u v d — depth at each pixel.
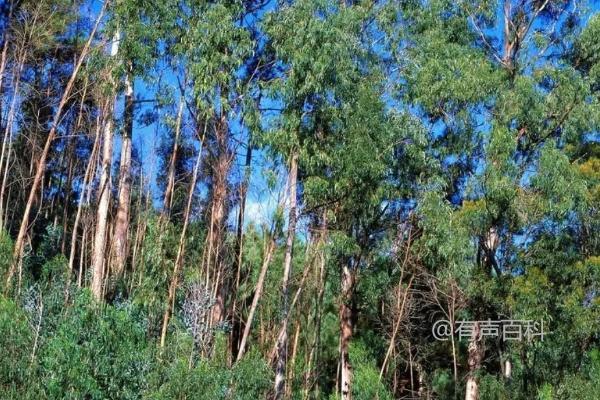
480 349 25.31
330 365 30.36
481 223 24.09
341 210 24.53
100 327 17.83
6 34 25.97
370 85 23.44
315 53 21.78
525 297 23.66
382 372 25.20
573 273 24.03
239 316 25.78
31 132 26.67
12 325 16.55
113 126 23.92
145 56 21.97
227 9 22.50
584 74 27.27
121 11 22.19
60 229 27.19
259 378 19.31
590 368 24.11
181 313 21.58
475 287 24.34
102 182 23.50
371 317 28.45
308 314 26.41
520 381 25.39
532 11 27.70
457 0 26.56
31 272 22.55
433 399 28.31
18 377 15.90
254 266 27.11
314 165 22.47
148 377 17.59
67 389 16.42
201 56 22.19
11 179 28.61
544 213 23.97
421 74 24.89
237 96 22.64
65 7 26.20
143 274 23.84
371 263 26.48
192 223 26.00
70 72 27.88
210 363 18.67
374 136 22.86
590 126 25.25
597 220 24.83
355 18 23.48
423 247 25.05
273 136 22.06
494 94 25.00
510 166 24.03
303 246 27.45
